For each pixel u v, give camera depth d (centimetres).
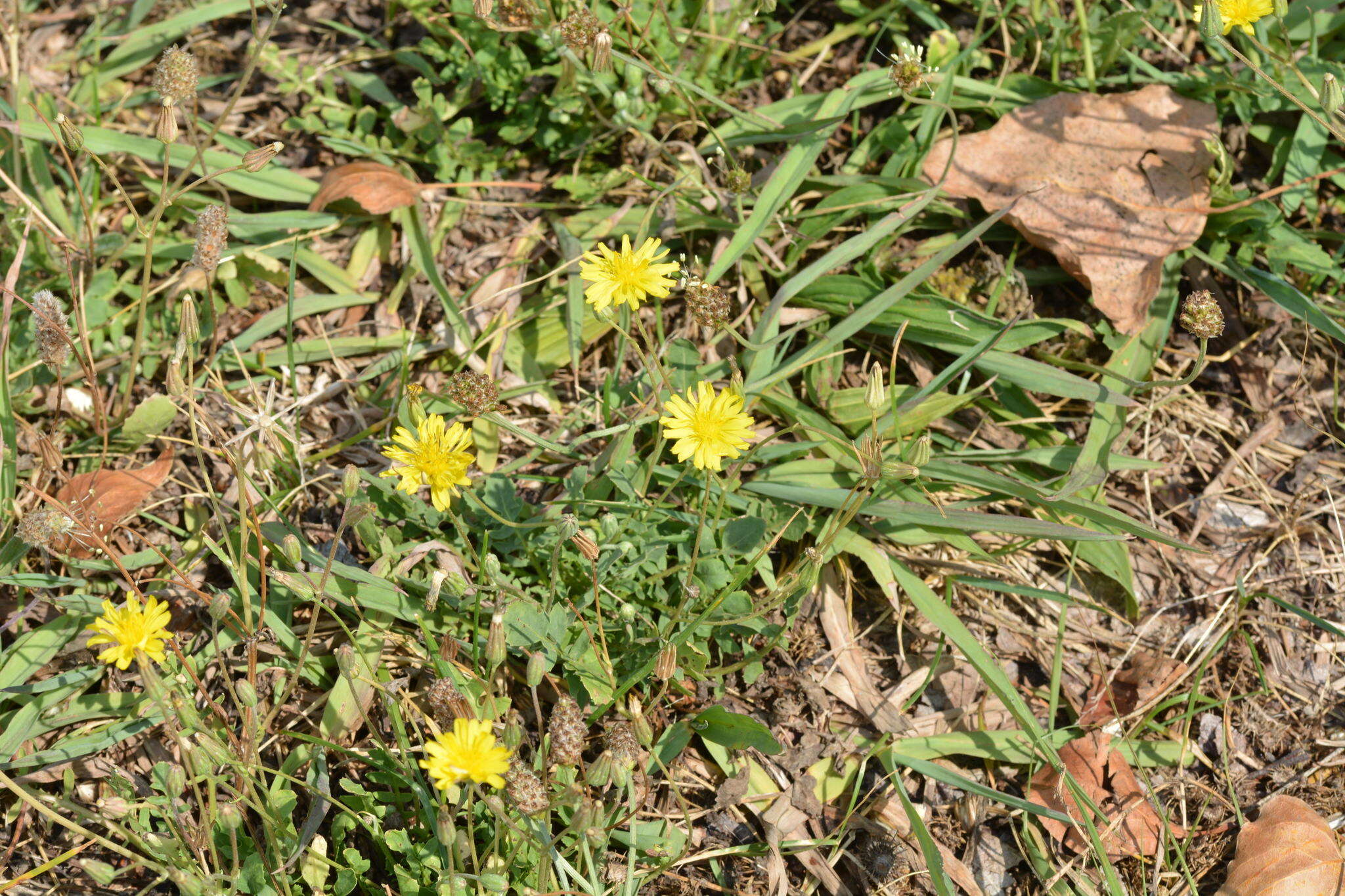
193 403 85
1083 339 92
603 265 84
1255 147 95
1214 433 92
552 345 92
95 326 91
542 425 91
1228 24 89
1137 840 86
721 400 82
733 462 89
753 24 96
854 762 87
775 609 88
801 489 88
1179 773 87
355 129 95
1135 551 90
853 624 89
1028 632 89
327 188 93
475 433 89
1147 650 89
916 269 90
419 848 83
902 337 91
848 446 89
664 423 82
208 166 93
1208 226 93
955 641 87
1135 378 91
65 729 86
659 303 91
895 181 92
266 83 97
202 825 82
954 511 88
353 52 97
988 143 93
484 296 93
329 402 92
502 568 87
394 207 92
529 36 94
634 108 93
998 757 87
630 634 86
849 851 86
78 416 91
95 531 86
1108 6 97
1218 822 87
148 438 90
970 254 93
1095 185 92
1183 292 93
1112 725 88
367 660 85
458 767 78
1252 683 89
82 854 85
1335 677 89
